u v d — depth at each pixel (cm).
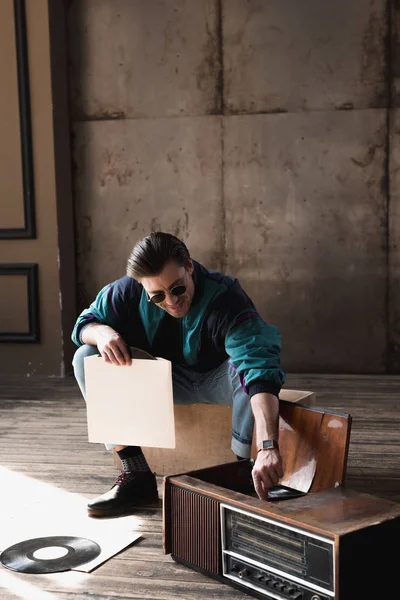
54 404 408
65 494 252
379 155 480
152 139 505
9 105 481
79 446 318
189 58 495
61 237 493
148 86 502
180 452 266
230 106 494
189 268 202
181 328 222
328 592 149
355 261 489
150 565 191
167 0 494
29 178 483
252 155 494
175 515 190
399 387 444
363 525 151
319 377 483
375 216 484
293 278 498
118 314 226
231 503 171
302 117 486
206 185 502
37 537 211
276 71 486
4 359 502
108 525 220
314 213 491
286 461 200
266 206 496
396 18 470
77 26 505
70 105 512
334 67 479
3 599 173
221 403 238
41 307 493
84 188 516
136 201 511
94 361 213
